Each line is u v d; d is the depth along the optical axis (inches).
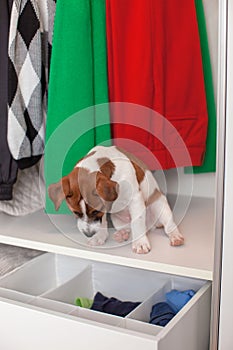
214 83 59.6
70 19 49.5
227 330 43.4
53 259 61.6
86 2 49.7
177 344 42.4
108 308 54.1
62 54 50.1
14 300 49.1
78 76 50.5
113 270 60.4
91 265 60.9
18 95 52.0
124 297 60.6
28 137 53.9
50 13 53.4
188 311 43.6
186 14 55.1
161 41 52.6
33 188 61.9
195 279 56.4
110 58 52.2
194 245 49.5
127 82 52.5
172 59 54.7
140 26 51.1
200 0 57.0
